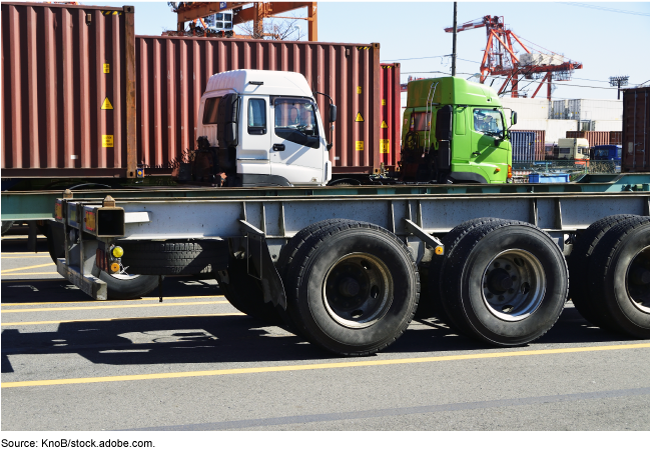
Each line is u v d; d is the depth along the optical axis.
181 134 13.42
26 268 11.35
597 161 45.28
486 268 5.98
